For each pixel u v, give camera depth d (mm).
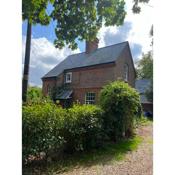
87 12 5305
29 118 3523
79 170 3758
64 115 4324
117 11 5332
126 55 12680
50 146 3775
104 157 4547
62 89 13883
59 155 4270
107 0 5285
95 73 12734
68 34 5449
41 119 3672
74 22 5312
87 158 4418
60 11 5168
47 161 3898
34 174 3389
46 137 3734
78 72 13609
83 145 4789
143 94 11594
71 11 5234
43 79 14133
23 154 3426
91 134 4914
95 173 3652
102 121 5246
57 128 4020
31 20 4625
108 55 12766
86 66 13188
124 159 4449
